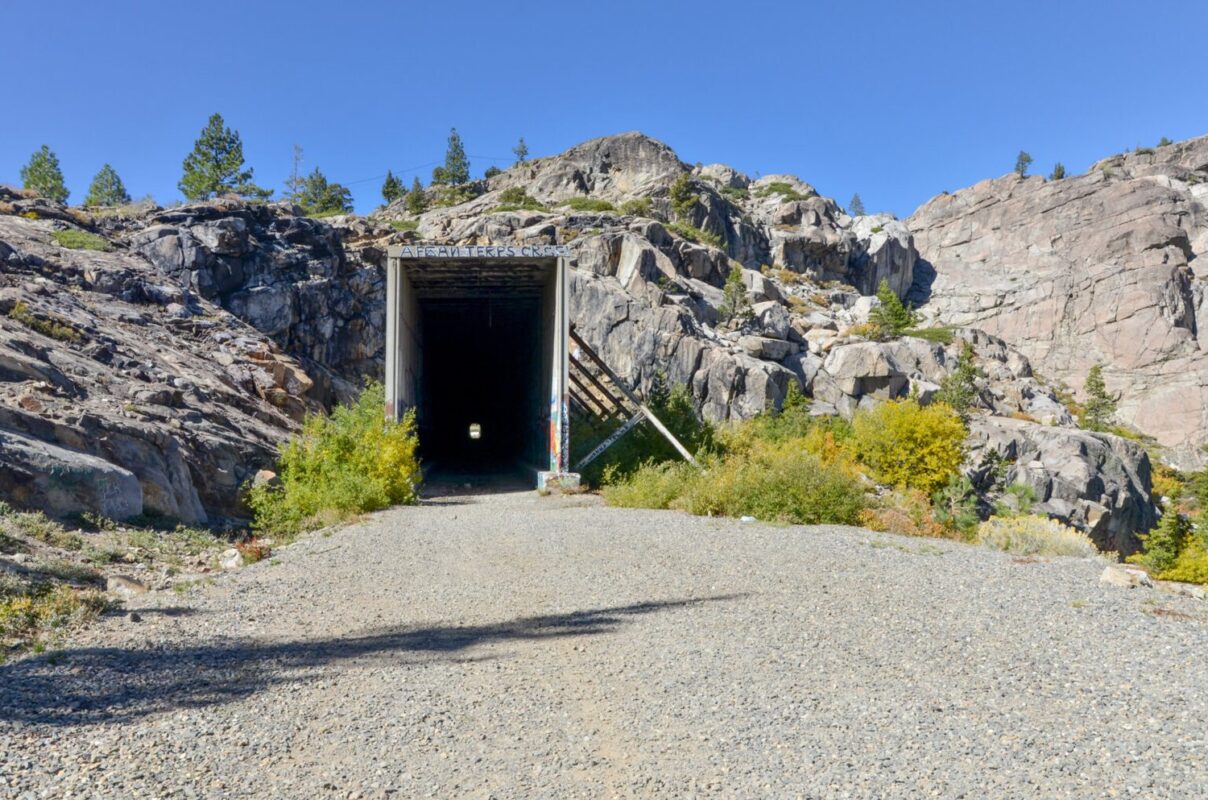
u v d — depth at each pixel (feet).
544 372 108.99
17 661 21.49
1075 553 52.08
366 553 42.83
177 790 13.89
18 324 72.23
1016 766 14.71
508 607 30.07
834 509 56.08
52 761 14.88
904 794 13.62
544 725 17.49
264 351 111.34
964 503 92.53
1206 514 106.83
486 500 79.51
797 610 28.48
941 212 513.04
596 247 213.66
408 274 104.17
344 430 75.46
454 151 463.42
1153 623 25.54
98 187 315.37
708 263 263.90
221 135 277.44
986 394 240.32
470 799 13.80
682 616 27.81
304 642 24.85
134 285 110.01
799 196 429.79
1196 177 491.31
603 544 45.21
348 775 14.76
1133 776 14.17
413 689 20.03
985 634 24.85
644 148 421.59
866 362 204.74
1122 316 404.16
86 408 56.39
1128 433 361.71
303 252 141.90
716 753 15.71
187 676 20.84
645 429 103.65
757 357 205.26
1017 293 434.71
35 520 39.83
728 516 59.36
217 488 63.93
